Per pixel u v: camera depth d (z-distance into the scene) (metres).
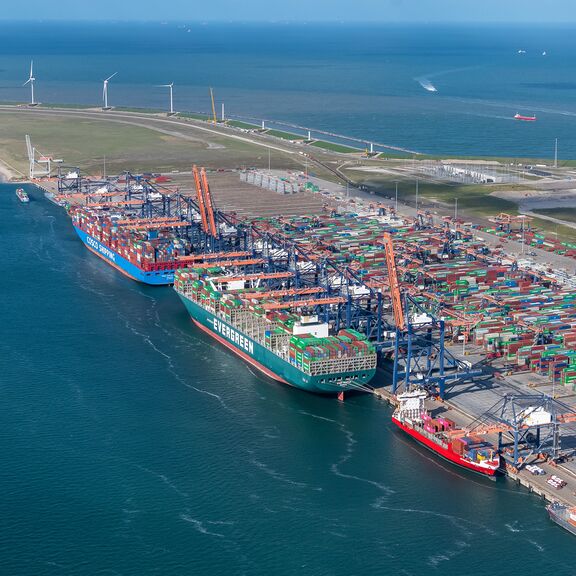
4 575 172.38
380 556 179.00
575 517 182.50
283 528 187.38
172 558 178.12
